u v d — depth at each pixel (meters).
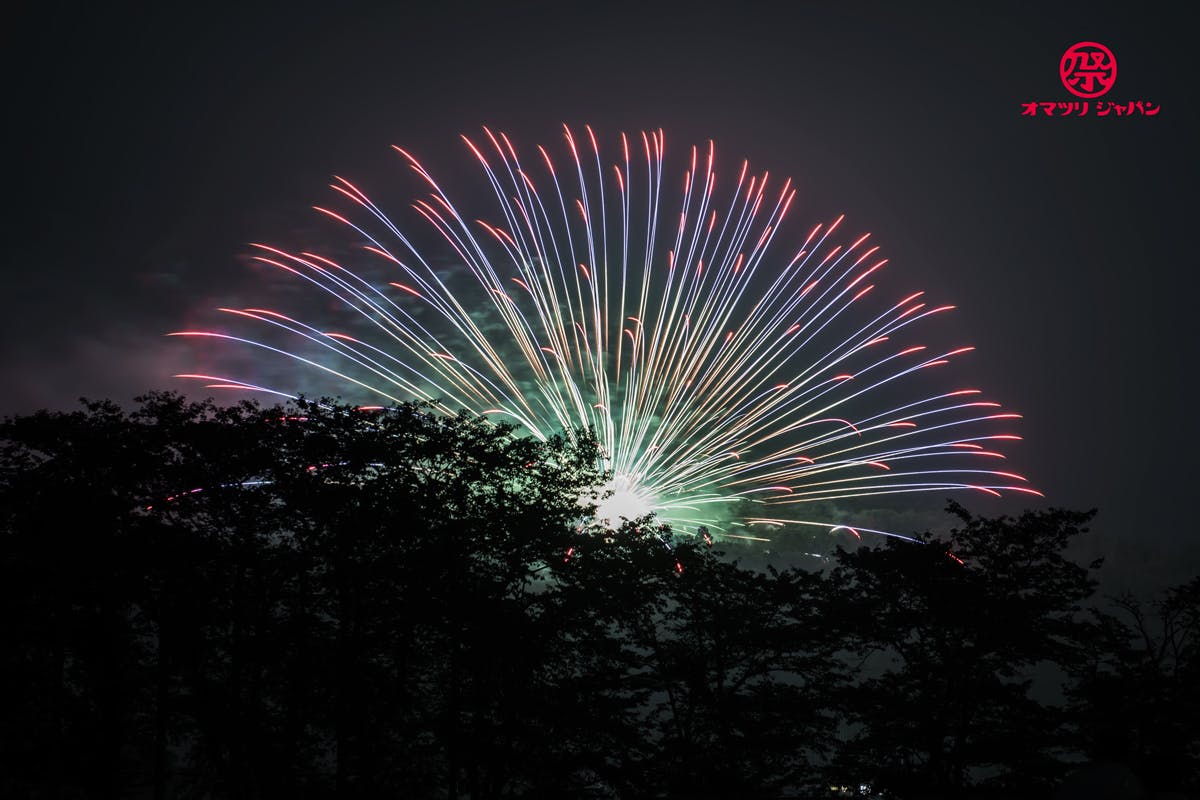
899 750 37.75
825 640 39.56
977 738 36.94
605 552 39.72
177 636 34.16
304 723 34.84
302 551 35.84
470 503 39.16
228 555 35.06
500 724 36.16
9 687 33.12
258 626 34.97
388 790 35.50
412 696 36.97
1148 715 34.97
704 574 39.81
